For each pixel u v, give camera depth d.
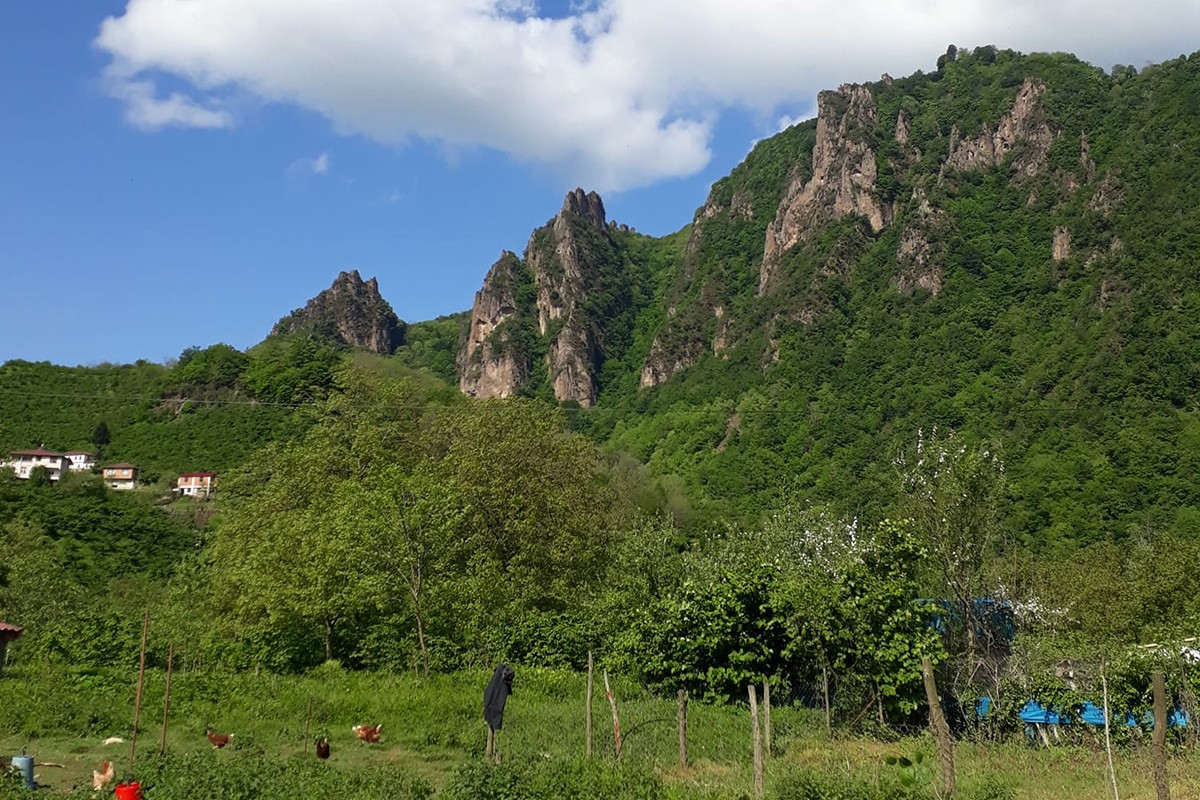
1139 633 29.59
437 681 23.03
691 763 14.92
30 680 21.50
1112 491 59.81
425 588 26.84
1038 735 18.55
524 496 35.62
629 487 68.06
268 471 38.81
